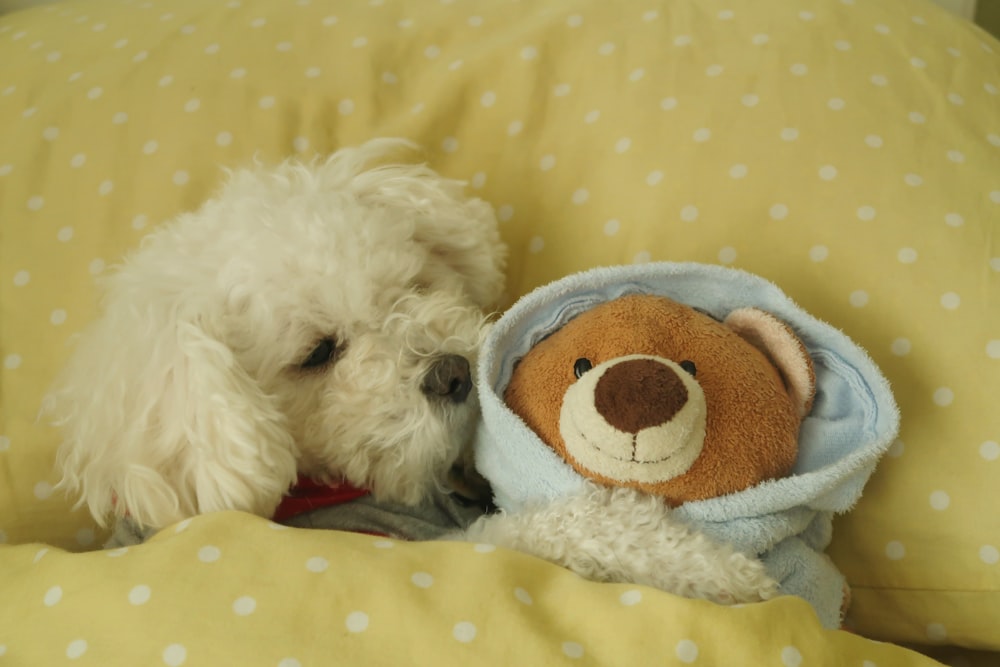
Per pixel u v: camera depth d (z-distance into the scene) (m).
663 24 1.25
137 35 1.37
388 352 0.96
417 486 0.98
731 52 1.18
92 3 1.53
